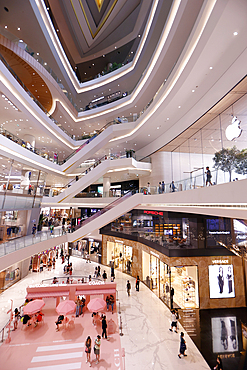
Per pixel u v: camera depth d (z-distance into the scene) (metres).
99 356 7.95
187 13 10.07
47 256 20.23
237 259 12.23
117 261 20.16
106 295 12.55
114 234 19.81
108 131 18.41
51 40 18.22
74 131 26.19
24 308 10.16
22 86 14.52
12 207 13.41
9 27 15.95
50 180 25.73
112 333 9.66
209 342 8.91
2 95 12.84
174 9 11.19
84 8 21.55
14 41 14.35
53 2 19.64
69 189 17.44
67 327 10.24
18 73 16.45
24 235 16.44
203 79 9.77
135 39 23.09
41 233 15.75
